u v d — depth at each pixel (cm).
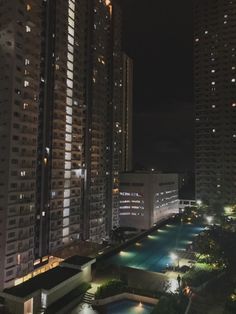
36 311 4219
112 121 10906
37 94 7419
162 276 5522
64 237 8356
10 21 6788
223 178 12762
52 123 8006
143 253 7012
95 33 9956
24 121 6994
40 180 7612
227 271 5672
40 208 7581
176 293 4656
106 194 10688
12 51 6738
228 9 13175
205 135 13138
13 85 6712
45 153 7762
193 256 6788
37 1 7350
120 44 11531
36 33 7344
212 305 4522
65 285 4656
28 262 6994
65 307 4391
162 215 13600
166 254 6969
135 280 5350
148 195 12594
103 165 10412
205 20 13538
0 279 6431
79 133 9088
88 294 4822
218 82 13100
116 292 4722
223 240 6931
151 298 4600
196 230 9500
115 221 11081
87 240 9288
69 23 8656
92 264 5781
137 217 12731
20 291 4247
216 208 11769
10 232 6588
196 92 13438
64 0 8388
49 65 7894
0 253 6494
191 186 16875
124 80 17275
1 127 6738
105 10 10631
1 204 6575
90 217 9538
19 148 6869
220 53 13138
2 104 6769
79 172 9075
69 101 8675
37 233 7475
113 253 6850
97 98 10031
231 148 12738
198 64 13500
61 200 8294
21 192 6906
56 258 7575
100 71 10231
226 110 12888
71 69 8738
